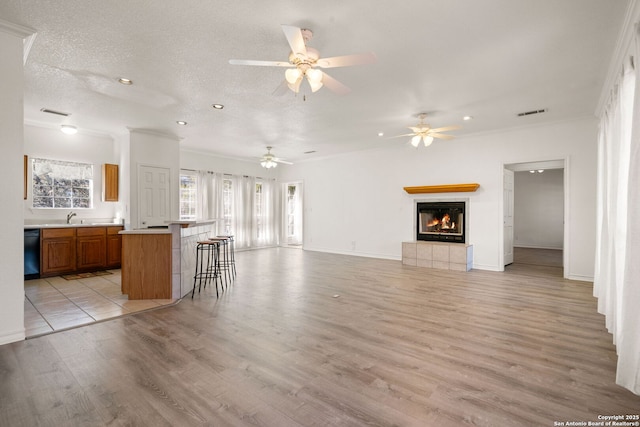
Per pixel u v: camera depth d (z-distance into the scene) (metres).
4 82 2.73
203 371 2.35
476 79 3.76
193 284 4.86
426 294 4.50
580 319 3.47
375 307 3.90
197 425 1.76
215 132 6.26
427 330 3.16
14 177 2.81
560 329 3.18
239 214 9.09
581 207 5.38
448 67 3.45
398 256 7.62
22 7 2.43
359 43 2.97
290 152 8.38
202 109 4.84
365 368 2.40
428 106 4.71
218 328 3.21
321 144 7.40
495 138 6.24
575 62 3.32
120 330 3.15
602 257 3.71
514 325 3.29
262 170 9.82
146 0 2.35
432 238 7.10
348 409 1.91
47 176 5.97
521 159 5.95
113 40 2.90
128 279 4.19
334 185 8.88
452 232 6.84
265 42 2.95
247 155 8.75
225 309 3.83
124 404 1.95
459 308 3.86
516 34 2.81
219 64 3.38
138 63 3.35
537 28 2.72
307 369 2.39
